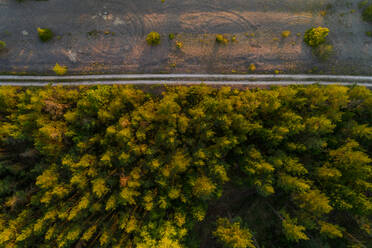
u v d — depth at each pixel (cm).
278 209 3469
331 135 3105
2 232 2689
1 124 3058
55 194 2848
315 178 3056
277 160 2841
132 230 2769
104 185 2798
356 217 3042
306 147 2973
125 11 3678
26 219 2842
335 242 3152
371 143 3183
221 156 3075
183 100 3281
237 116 2823
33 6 3656
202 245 3519
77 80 3678
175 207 2998
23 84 3653
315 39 3562
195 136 3086
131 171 2895
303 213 3028
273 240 3459
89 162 2862
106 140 2953
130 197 2747
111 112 3019
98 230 3042
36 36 3644
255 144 3241
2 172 3033
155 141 2964
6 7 3634
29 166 3195
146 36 3684
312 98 3073
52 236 2808
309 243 3080
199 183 2797
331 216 3362
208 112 2994
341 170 2906
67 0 3666
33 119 2969
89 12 3672
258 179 2941
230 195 3681
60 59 3669
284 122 2944
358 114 3259
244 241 2694
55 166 2930
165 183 2825
